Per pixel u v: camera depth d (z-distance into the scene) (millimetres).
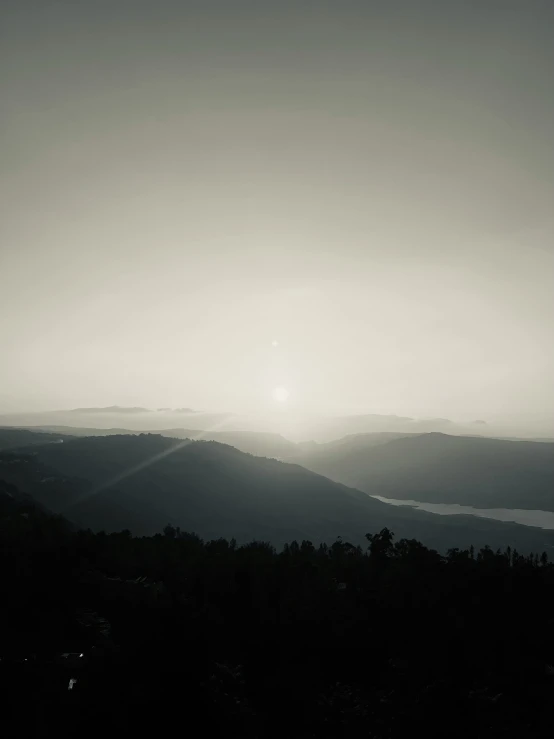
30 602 41781
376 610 49688
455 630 45375
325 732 31219
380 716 33031
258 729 30016
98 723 27016
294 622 45625
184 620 39156
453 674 37906
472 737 31203
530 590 53812
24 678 29812
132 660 31922
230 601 49188
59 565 50094
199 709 29016
